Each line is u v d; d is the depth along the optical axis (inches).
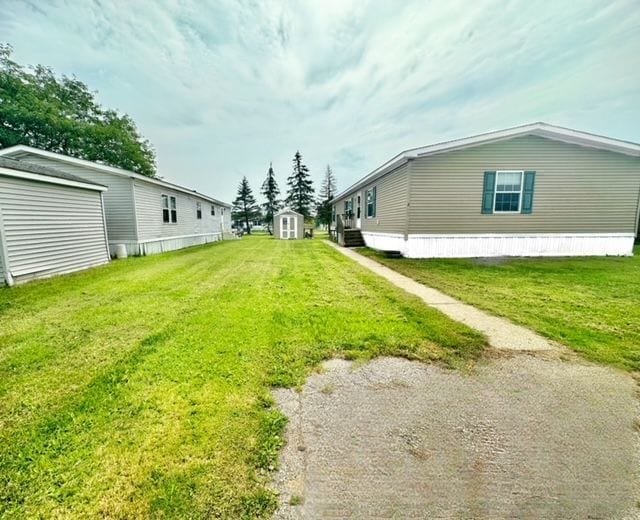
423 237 349.1
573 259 332.8
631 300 176.4
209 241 762.8
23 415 78.4
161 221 498.9
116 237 423.8
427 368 101.7
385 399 85.2
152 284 229.5
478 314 153.3
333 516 51.9
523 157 342.0
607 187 347.3
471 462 63.4
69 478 59.2
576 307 163.5
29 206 245.0
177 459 63.3
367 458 64.5
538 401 83.7
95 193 331.0
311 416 77.9
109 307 169.8
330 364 104.3
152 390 88.4
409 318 146.4
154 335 128.6
